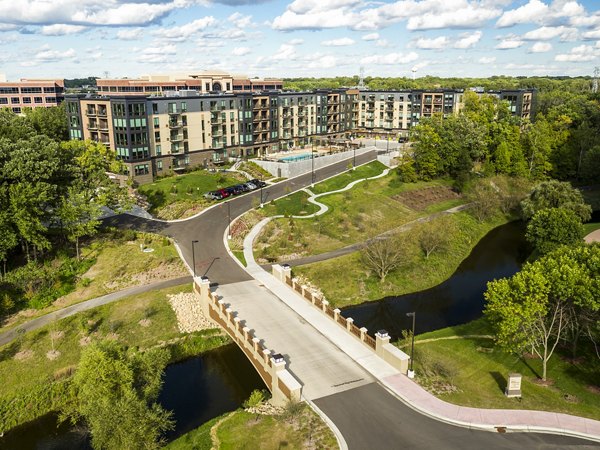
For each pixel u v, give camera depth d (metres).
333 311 45.34
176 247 62.62
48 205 58.19
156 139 89.88
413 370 36.94
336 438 29.92
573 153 100.81
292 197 82.69
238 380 41.16
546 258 39.38
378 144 131.12
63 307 48.91
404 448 29.02
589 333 37.34
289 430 31.08
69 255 58.84
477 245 74.44
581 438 29.62
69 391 39.44
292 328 44.41
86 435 34.91
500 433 30.09
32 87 153.12
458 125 99.06
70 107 92.50
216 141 101.06
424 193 90.75
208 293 49.12
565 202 70.81
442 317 52.28
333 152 114.56
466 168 95.19
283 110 117.19
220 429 32.03
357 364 38.28
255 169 97.69
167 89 146.12
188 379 41.31
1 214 50.16
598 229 71.06
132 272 55.88
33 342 43.66
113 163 72.94
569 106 123.06
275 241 65.56
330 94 133.75
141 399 32.94
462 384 35.72
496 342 39.03
